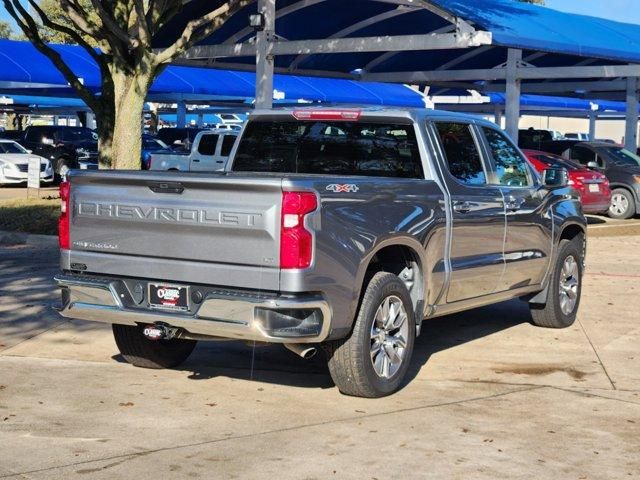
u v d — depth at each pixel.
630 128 26.39
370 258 6.73
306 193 6.20
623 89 26.89
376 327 6.96
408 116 7.65
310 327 6.34
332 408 6.75
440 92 34.38
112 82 18.22
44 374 7.56
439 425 6.38
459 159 8.10
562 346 8.97
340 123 8.03
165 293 6.63
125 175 6.67
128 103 16.50
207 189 6.38
